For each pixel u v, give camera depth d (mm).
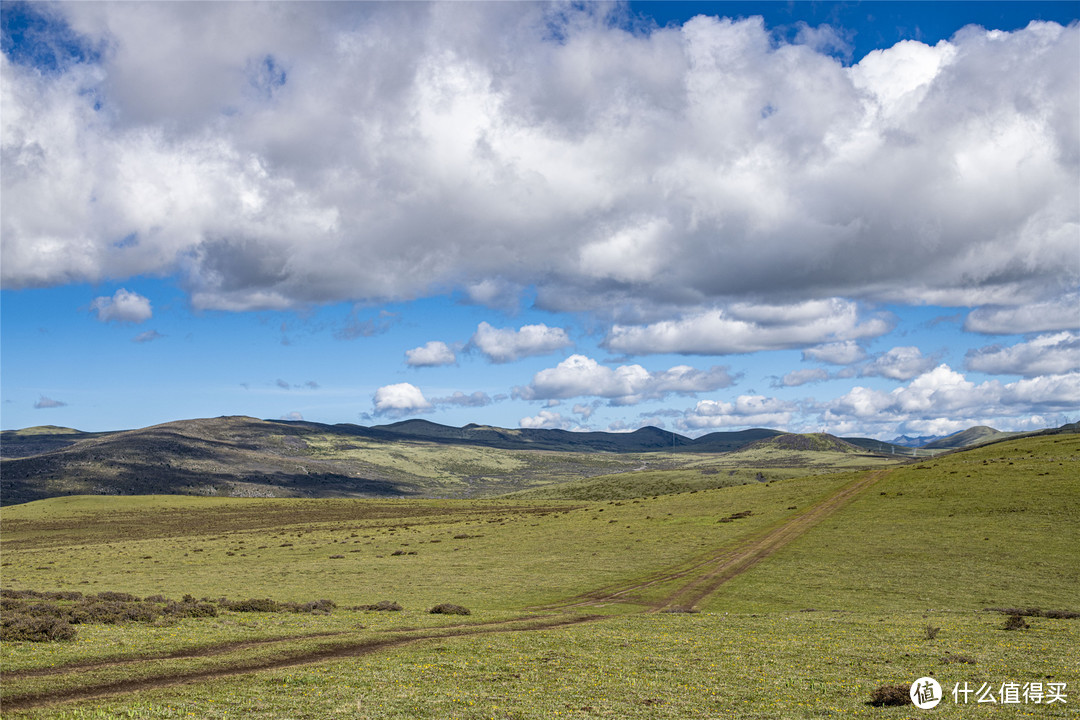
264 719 21234
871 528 83500
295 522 168375
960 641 34000
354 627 38969
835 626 39969
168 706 22516
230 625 38500
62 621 35062
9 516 199250
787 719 21562
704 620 43594
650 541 89500
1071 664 28703
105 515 199250
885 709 22672
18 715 21281
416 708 22562
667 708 22781
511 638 35562
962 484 100688
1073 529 73062
